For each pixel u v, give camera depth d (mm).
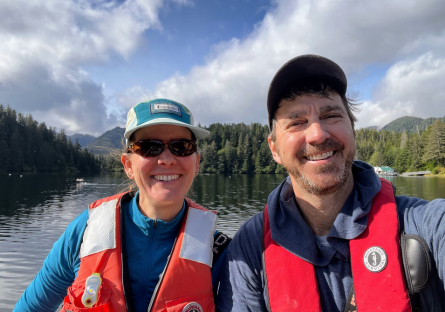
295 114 493
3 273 2650
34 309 625
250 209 6543
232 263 547
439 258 396
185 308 555
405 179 18375
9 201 7758
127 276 572
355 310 423
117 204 654
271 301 476
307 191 490
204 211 689
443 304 392
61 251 622
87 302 532
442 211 412
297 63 490
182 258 593
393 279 406
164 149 601
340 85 503
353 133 515
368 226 452
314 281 456
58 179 18125
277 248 499
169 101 638
